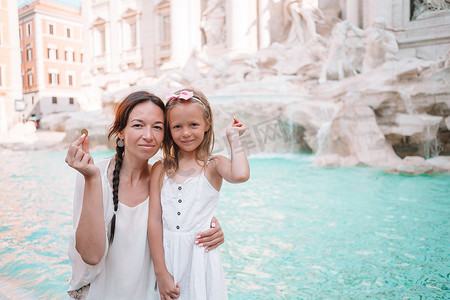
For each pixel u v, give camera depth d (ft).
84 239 4.91
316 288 9.18
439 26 51.78
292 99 44.86
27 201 20.27
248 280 9.73
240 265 10.83
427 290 8.95
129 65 94.32
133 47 93.20
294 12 65.92
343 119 33.53
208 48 75.31
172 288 5.36
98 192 4.96
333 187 22.80
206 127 5.69
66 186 25.22
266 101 43.91
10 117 92.89
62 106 137.18
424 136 32.89
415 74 36.83
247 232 14.23
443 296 8.60
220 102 46.88
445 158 30.83
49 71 133.18
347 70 50.60
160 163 5.91
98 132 57.98
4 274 9.43
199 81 61.41
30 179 28.40
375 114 34.91
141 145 5.28
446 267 10.40
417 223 14.90
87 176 4.91
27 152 54.54
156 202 5.66
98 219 4.93
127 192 5.62
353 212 16.90
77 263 5.17
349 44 53.88
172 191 5.64
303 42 65.41
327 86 45.24
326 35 64.13
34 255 11.17
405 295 8.70
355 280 9.62
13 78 93.91
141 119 5.26
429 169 26.48
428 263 10.72
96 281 5.33
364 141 32.40
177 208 5.57
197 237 5.45
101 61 99.60
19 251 11.64
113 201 5.35
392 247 12.19
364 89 34.53
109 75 97.14
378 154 31.96
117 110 5.52
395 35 55.01
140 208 5.60
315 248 12.26
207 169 5.73
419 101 34.58
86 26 101.81
